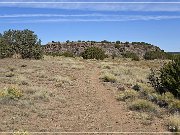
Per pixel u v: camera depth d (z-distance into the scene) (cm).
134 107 1795
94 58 5859
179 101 1859
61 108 1741
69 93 2144
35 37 4331
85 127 1458
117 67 3875
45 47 9806
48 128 1402
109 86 2478
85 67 3762
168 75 2194
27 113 1572
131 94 2044
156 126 1522
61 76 2778
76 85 2458
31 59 4197
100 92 2244
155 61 5947
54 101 1877
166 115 1700
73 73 3089
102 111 1742
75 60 4881
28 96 1892
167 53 7594
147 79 2908
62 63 3894
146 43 10675
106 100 2009
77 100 1961
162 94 2050
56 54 6544
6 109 1608
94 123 1526
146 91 2155
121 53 9375
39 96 1903
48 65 3556
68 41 10262
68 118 1572
